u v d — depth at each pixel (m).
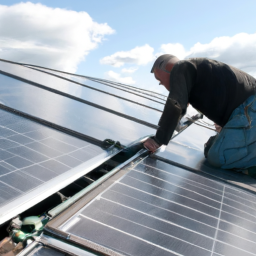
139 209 1.16
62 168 1.31
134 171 1.54
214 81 2.02
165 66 2.13
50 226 0.90
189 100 2.13
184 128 3.51
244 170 2.16
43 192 1.08
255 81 2.14
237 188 1.81
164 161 1.92
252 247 1.14
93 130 2.00
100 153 1.64
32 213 1.28
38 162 1.29
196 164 2.09
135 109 3.57
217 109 2.09
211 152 2.11
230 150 2.05
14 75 3.10
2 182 1.05
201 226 1.18
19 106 2.02
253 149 2.03
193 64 2.00
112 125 2.33
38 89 2.88
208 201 1.45
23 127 1.65
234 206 1.49
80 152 1.57
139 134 2.33
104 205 1.12
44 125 1.81
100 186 1.26
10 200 0.97
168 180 1.56
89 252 0.86
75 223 0.96
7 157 1.24
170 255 0.94
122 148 1.80
